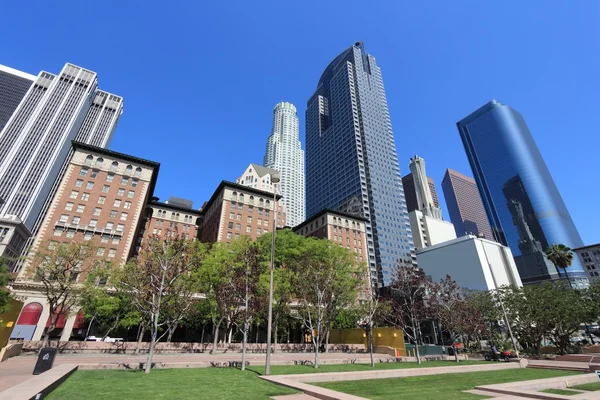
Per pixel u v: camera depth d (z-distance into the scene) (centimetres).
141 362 1969
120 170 6525
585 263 12812
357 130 17225
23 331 4325
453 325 3344
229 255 3756
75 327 4872
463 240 10425
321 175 18888
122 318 4141
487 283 9394
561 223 17875
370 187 15425
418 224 17850
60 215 5612
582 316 3762
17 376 1343
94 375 1423
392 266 13712
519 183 19988
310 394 1107
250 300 2253
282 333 4856
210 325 5819
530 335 4297
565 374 2059
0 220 7881
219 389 1177
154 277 1919
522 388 1384
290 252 4250
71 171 6012
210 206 9450
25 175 12094
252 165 13525
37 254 3194
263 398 1041
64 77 15738
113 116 16725
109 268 3716
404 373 1875
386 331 3888
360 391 1294
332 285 2694
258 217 8531
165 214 9412
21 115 13812
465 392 1307
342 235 9606
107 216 6012
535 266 17812
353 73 19888
